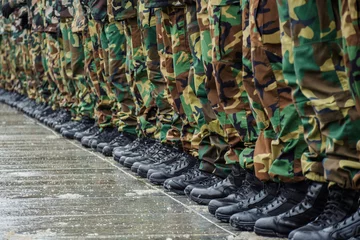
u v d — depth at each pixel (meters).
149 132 12.38
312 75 6.36
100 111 15.26
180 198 9.62
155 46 11.51
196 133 9.98
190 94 9.55
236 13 8.06
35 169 12.50
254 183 8.29
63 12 17.08
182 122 10.41
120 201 9.48
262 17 7.09
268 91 7.12
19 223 8.22
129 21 12.45
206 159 9.53
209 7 8.23
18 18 24.59
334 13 6.29
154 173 10.74
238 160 8.66
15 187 10.64
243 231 7.61
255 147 7.64
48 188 10.55
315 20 6.30
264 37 7.08
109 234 7.62
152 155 12.07
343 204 6.69
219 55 8.15
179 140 10.98
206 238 7.36
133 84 12.61
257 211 7.58
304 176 7.03
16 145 16.20
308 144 6.65
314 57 6.32
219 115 8.61
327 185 6.95
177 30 9.98
